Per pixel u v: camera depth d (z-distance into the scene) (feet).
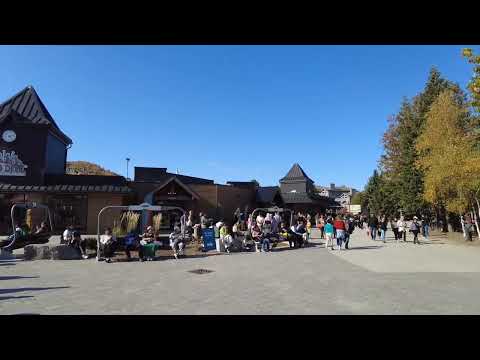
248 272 40.93
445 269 43.39
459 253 60.70
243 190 124.26
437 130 100.17
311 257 55.57
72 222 90.38
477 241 84.58
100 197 91.97
